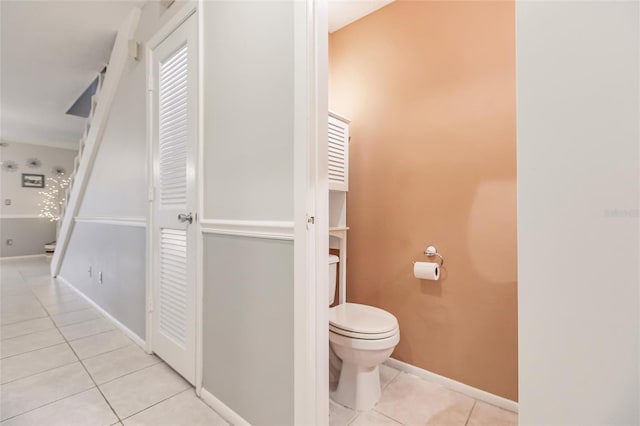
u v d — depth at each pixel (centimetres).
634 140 47
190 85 167
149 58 207
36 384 168
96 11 229
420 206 184
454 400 160
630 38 48
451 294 172
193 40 166
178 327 177
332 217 207
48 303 315
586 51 51
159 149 196
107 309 275
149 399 156
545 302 55
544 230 55
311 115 111
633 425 48
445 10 176
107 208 278
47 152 628
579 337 52
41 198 623
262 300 127
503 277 156
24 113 443
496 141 159
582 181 52
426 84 182
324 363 114
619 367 49
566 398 53
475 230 165
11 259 582
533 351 56
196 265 160
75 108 430
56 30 252
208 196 156
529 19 57
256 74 131
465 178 168
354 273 211
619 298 49
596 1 51
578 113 52
